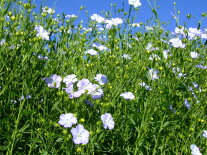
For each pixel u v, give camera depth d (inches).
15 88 18.2
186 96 22.5
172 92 21.1
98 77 19.7
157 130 19.7
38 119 16.8
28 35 19.7
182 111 21.8
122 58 23.0
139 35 25.0
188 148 19.0
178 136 20.5
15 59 18.6
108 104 17.5
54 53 21.0
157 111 20.3
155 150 18.0
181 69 22.0
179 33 25.0
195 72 23.7
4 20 18.2
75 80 18.1
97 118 17.8
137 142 18.0
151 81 20.9
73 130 15.1
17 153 16.0
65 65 20.5
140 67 20.8
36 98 18.6
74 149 15.7
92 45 24.8
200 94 22.3
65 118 15.6
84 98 16.7
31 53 18.5
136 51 24.9
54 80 18.1
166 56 23.3
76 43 24.8
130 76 20.5
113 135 19.0
